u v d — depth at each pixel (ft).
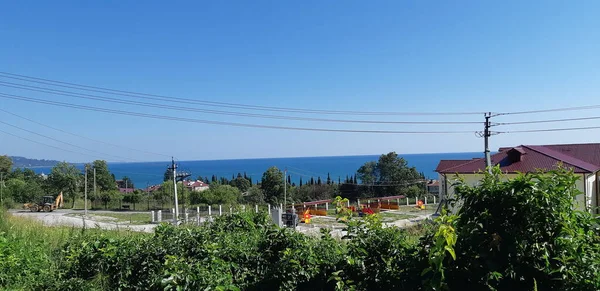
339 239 18.94
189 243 16.63
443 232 8.89
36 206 153.89
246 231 19.11
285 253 13.43
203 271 13.06
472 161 81.97
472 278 9.62
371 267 12.09
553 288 9.15
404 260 11.09
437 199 159.84
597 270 8.33
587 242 9.27
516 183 9.62
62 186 182.80
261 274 14.24
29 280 19.22
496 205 9.95
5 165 227.61
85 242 20.31
